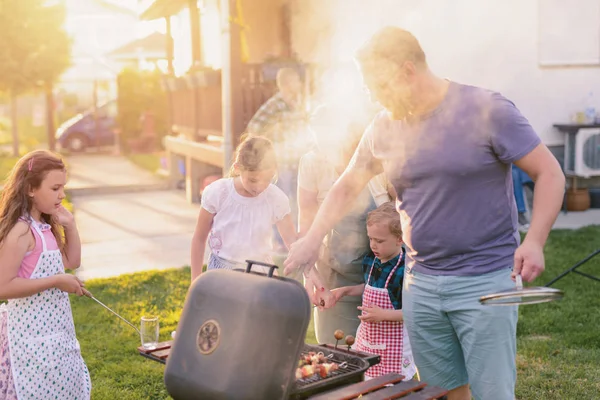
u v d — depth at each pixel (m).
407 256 2.34
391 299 2.71
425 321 2.29
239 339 1.75
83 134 19.47
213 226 3.09
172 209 9.63
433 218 2.16
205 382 1.77
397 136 2.19
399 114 2.12
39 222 2.62
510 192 2.16
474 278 2.14
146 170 14.33
